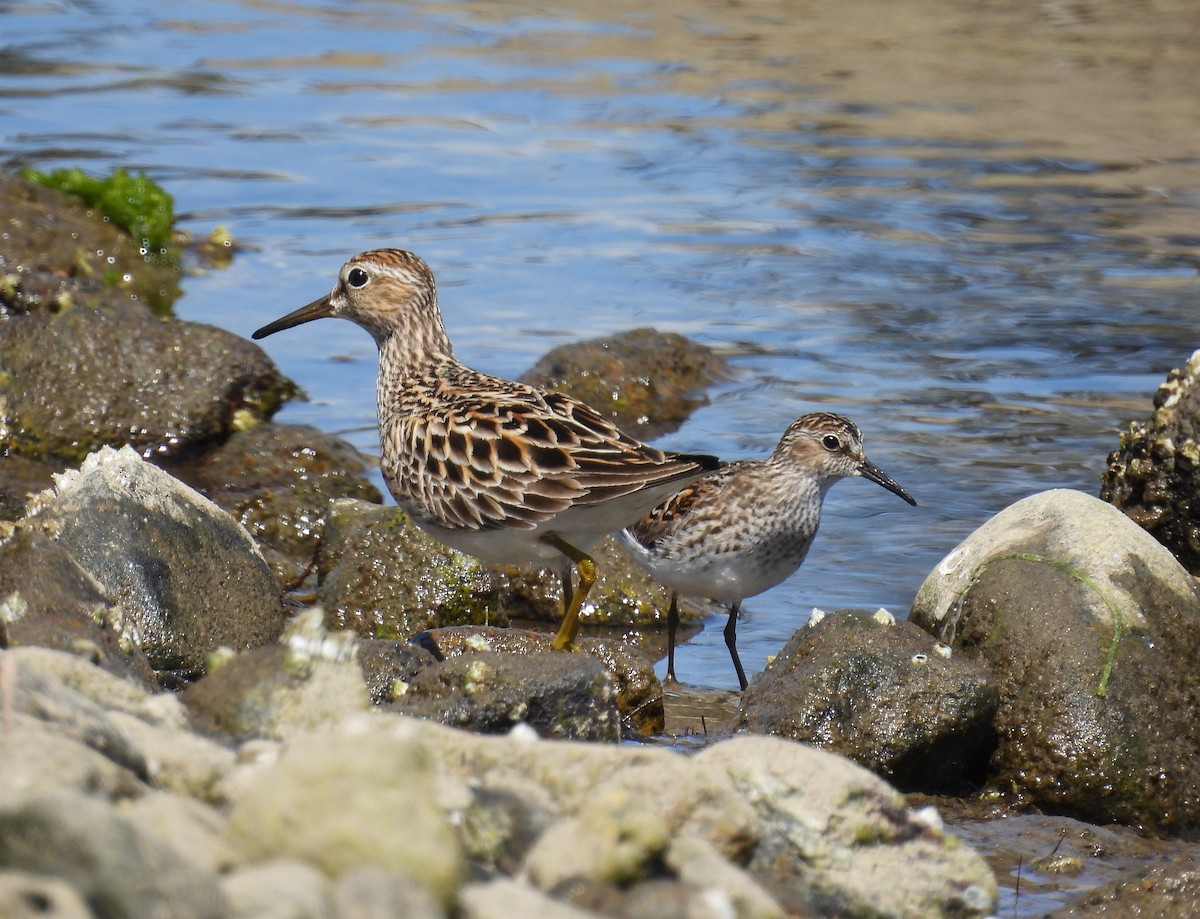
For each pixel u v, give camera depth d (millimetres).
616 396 18641
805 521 13797
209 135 27734
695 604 14625
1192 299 21812
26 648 7730
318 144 27453
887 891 7609
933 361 20016
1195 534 13898
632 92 30500
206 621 11422
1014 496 16453
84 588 9875
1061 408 18719
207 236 23203
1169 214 24844
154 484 11781
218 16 35625
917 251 23484
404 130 28297
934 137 28125
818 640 11047
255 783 6023
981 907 7766
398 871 5738
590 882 6227
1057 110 29375
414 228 23953
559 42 33781
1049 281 22422
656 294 21812
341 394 18641
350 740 6098
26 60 31609
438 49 33250
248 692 8117
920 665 10711
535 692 9570
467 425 11742
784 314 21344
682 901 6062
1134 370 19766
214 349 17469
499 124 28719
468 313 20875
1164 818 10406
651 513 13680
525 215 24625
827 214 24797
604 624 14250
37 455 16438
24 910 4660
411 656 10594
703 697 12594
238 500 15664
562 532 11609
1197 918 8500
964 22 34562
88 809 5160
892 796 7848
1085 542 11312
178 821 5875
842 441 13945
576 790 7211
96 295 19516
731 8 35844
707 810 7191
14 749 5918
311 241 23312
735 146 27688
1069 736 10539
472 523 11727
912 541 15695
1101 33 33656
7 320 17328
